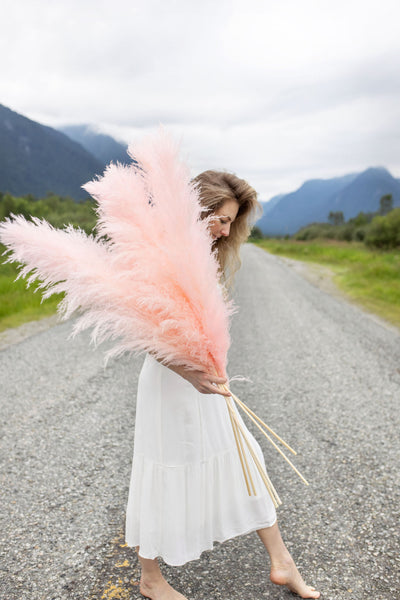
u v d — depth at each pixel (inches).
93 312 55.6
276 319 327.0
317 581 75.7
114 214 56.8
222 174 67.9
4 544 85.3
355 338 272.5
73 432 135.9
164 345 55.3
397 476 112.1
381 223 1450.5
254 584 74.7
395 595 72.4
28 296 356.2
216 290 60.5
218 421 66.9
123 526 91.0
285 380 190.1
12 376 189.0
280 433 138.3
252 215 70.0
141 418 65.6
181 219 55.9
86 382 182.4
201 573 77.5
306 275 696.4
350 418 149.8
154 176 57.4
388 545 85.3
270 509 70.6
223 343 58.7
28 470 113.6
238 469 68.1
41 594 72.4
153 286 55.3
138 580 75.5
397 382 188.7
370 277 622.5
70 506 98.1
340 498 102.3
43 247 54.9
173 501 63.9
